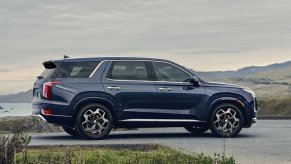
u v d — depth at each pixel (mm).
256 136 12336
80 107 11312
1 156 6500
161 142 10781
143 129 15141
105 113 11398
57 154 7902
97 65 11625
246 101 12180
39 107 11461
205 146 10086
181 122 11875
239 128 12109
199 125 12031
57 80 11344
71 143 10586
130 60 11867
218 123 12047
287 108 33969
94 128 11312
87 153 8531
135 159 7773
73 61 11562
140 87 11688
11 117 18344
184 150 9047
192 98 11945
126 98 11562
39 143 10672
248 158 8445
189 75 12094
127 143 10203
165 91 11812
